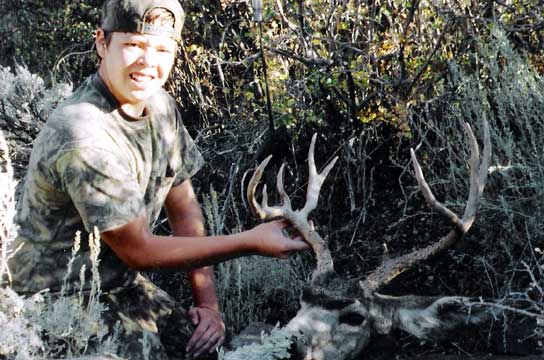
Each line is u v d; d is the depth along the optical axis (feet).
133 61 7.38
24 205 7.68
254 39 12.22
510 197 10.04
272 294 10.09
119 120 7.60
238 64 12.18
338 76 11.32
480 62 11.26
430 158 11.14
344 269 10.41
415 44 11.53
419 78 11.19
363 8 11.57
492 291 9.62
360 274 10.26
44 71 14.17
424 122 10.76
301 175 11.64
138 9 7.32
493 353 8.87
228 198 10.89
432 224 10.58
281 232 7.48
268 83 11.66
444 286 9.86
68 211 7.54
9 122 11.45
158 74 7.53
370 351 8.32
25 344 6.61
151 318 8.03
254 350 7.39
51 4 14.14
